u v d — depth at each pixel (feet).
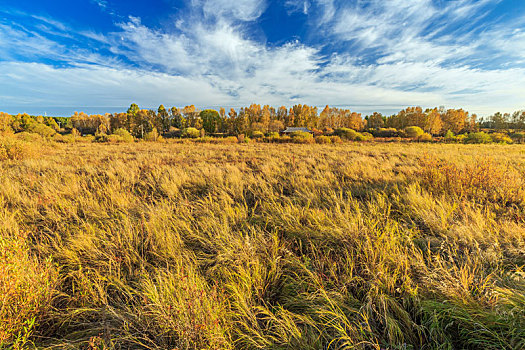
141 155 40.27
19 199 13.58
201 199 14.78
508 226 9.11
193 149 56.70
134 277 7.30
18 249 6.40
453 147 57.52
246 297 6.15
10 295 5.20
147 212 11.67
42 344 5.24
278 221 10.64
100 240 9.09
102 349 4.88
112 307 5.65
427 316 5.56
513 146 60.90
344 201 13.14
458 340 5.12
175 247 8.55
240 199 15.40
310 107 278.05
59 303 6.35
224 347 4.72
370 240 7.94
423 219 10.35
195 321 4.88
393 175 20.26
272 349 4.89
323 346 5.08
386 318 5.18
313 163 29.81
